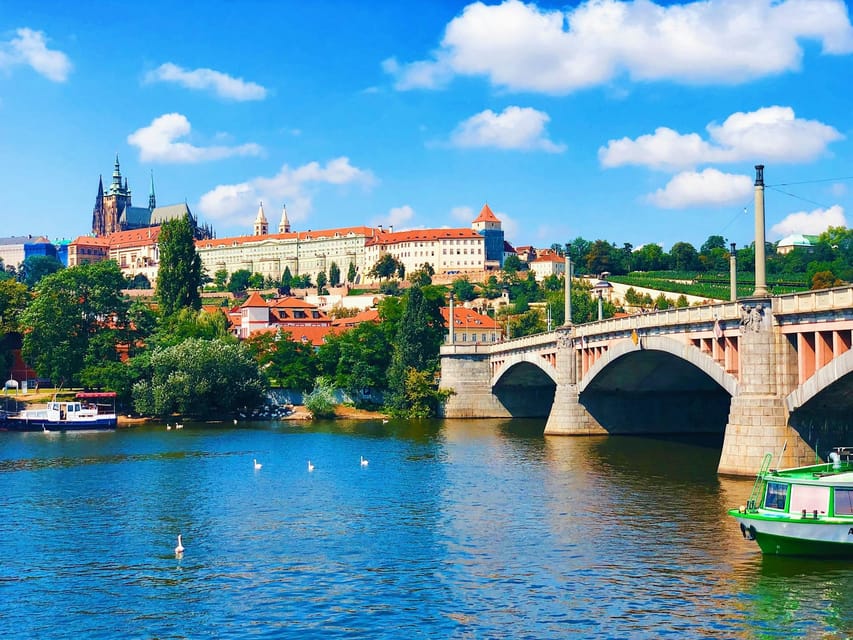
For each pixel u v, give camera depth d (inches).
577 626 1777.8
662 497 2942.9
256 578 2144.4
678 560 2188.7
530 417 6530.5
